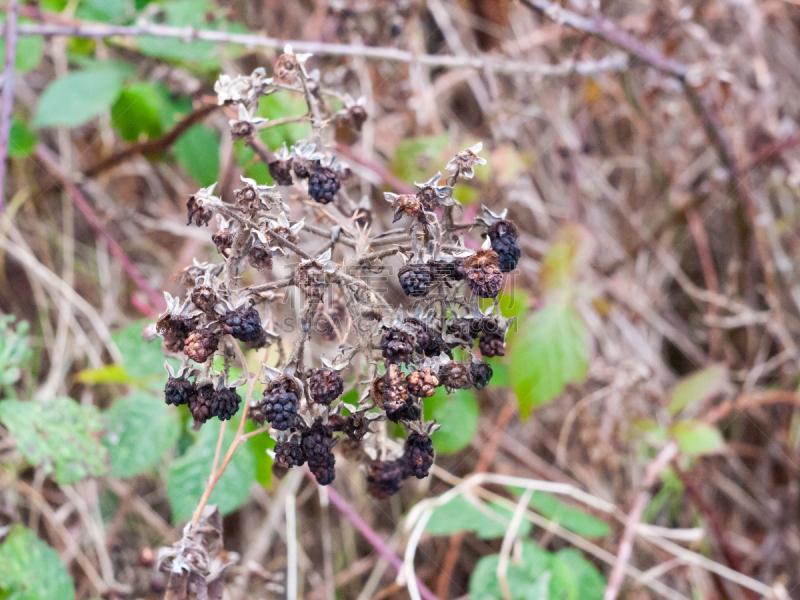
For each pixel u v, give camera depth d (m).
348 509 0.61
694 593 0.74
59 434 0.52
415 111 0.78
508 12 0.88
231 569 0.56
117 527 0.66
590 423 0.74
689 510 0.79
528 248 0.83
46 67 0.83
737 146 0.84
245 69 0.79
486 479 0.62
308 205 0.48
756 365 0.86
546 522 0.62
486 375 0.41
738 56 0.80
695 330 0.91
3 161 0.54
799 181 0.82
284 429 0.39
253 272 0.60
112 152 0.81
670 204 0.89
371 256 0.42
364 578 0.73
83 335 0.73
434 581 0.72
